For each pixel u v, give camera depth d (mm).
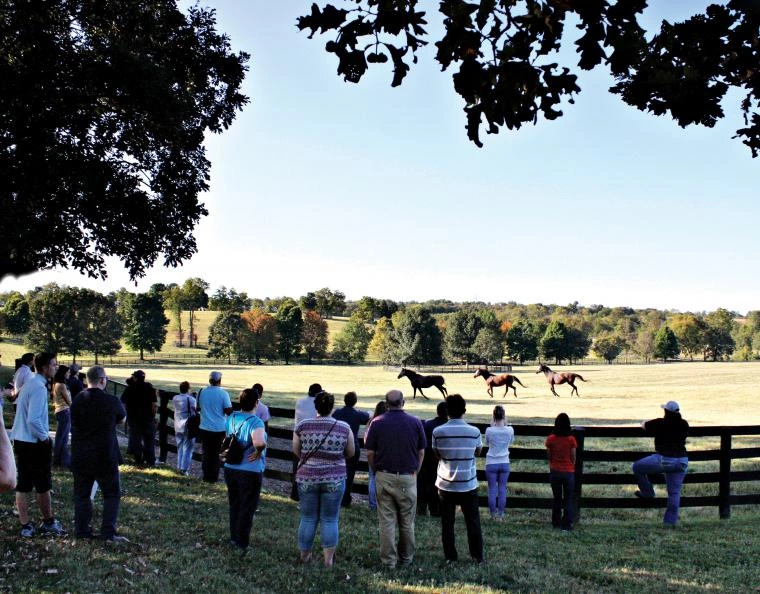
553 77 3410
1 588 5449
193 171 23062
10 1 18172
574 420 31406
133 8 20406
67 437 12133
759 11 3242
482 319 119875
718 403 41781
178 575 6371
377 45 3504
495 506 10711
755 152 3566
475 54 3477
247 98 23469
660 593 6848
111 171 19828
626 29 3197
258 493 7777
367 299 191125
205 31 22922
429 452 10758
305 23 3504
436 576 7031
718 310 157125
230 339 117062
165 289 176500
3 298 164375
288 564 7117
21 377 10125
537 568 7523
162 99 19078
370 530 9188
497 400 45156
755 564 8086
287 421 26469
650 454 10859
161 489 10961
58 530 7402
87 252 21719
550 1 3361
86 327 101688
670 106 3486
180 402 13133
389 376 80000
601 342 134625
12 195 18391
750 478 11156
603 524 10695
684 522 10844
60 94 18328
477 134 3543
